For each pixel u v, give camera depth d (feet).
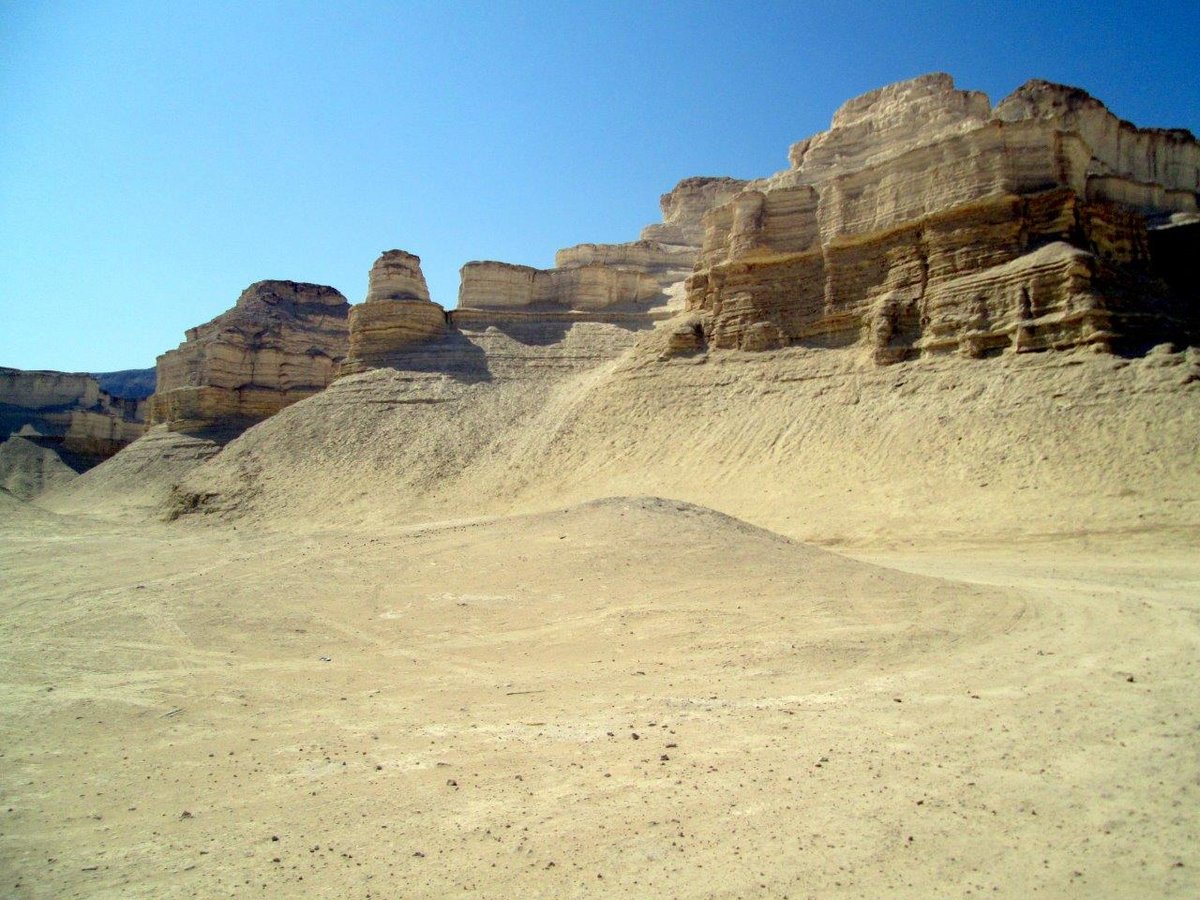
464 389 177.99
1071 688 32.30
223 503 157.89
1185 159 173.06
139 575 74.13
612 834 20.90
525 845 20.44
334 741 29.66
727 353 145.89
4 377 342.64
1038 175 114.62
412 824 22.03
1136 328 100.32
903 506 92.84
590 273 209.15
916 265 122.42
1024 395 99.04
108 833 22.22
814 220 142.41
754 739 27.73
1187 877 17.92
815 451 113.39
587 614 47.78
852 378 122.21
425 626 48.16
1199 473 77.51
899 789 23.04
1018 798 22.17
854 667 36.99
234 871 19.61
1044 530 78.07
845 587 50.88
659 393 146.82
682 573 53.93
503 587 54.60
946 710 30.12
